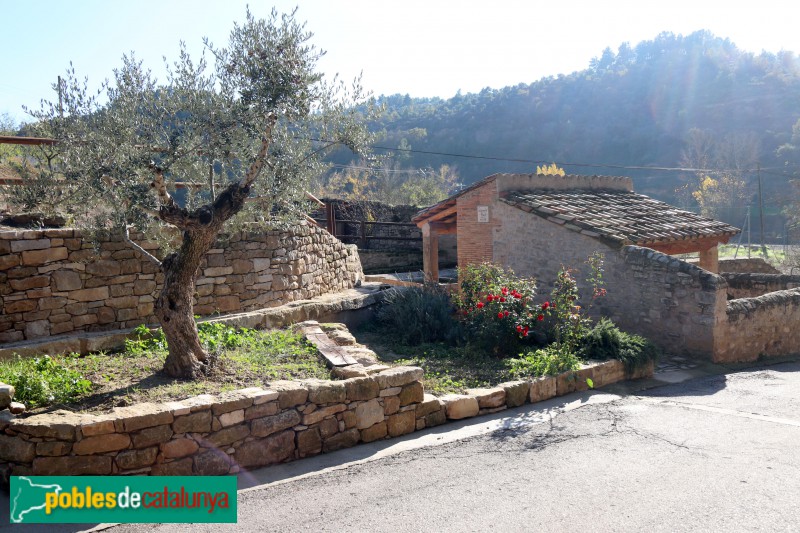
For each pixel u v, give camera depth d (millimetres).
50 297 7359
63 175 5977
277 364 7016
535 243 12438
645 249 10961
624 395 8242
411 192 40062
